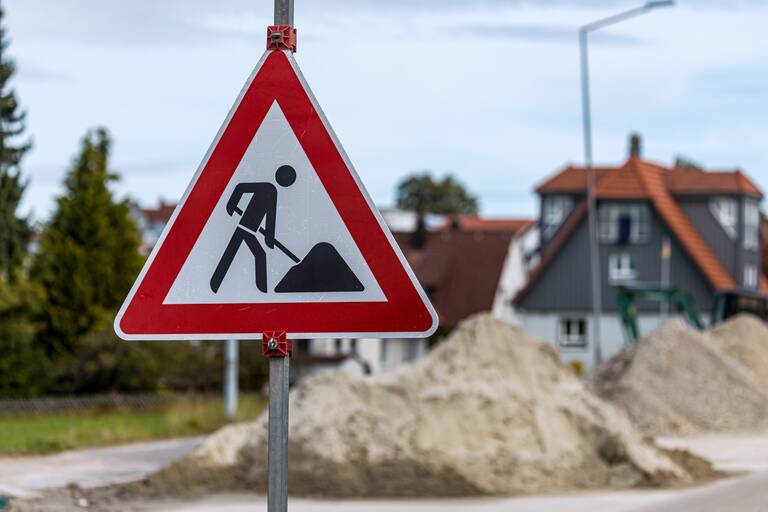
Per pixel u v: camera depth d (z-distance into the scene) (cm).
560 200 10494
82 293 7312
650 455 3316
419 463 3105
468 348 3666
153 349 6700
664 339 5850
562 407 3438
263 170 614
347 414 3256
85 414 6116
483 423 3284
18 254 7456
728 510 2492
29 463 3719
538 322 10194
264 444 3256
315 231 610
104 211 7500
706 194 10125
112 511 2677
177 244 615
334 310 606
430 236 11806
